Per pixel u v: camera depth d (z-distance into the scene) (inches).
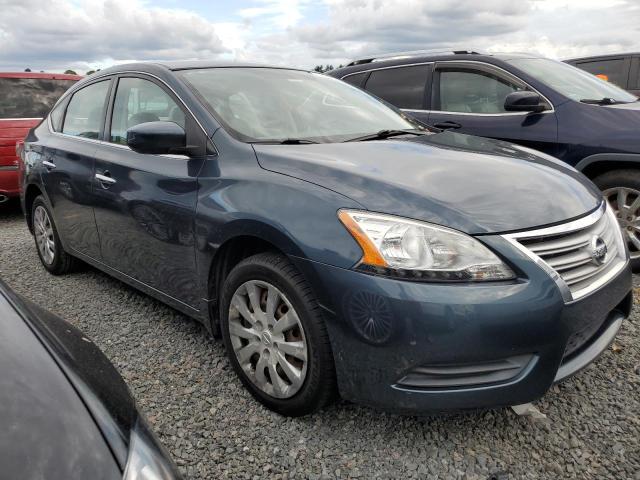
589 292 86.8
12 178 264.1
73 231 156.9
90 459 44.0
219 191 103.0
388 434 93.7
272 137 113.3
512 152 117.2
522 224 83.8
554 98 178.4
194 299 113.6
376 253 81.0
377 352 81.5
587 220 92.0
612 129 164.9
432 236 80.6
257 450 90.4
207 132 111.6
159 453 50.0
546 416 97.8
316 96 135.9
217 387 108.7
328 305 84.9
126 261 133.8
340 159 99.8
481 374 81.2
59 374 51.8
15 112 276.2
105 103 147.2
